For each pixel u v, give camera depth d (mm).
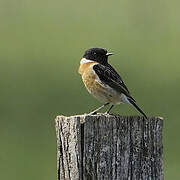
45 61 21797
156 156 7254
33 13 25312
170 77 20750
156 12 25016
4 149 16094
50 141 16531
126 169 7184
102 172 7145
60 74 20766
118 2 25641
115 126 7176
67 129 7242
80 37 23344
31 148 16172
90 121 7148
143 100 19078
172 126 17438
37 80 20234
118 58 22141
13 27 24422
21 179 14773
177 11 25203
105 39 23203
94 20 24531
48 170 15078
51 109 18188
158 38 23609
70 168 7230
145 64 21703
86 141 7145
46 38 23484
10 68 21125
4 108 18328
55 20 24688
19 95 19125
